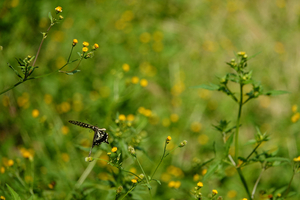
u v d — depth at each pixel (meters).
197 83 7.12
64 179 3.85
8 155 4.75
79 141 5.00
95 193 4.00
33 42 6.18
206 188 4.51
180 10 8.59
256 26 8.77
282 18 8.98
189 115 6.33
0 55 5.38
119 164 2.78
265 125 6.38
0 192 3.48
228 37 8.41
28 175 4.06
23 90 5.51
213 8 8.84
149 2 8.36
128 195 3.15
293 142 5.43
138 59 7.18
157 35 7.69
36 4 6.21
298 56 7.91
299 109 6.46
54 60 6.26
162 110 6.18
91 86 6.18
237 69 3.07
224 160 3.14
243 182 3.18
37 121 4.91
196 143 5.82
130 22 7.93
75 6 7.17
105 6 7.62
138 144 3.52
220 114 6.52
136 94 5.86
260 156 3.10
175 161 5.32
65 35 6.65
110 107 4.61
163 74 7.12
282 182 4.88
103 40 6.95
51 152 4.73
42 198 3.58
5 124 5.20
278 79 7.27
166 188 4.51
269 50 7.92
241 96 3.08
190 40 8.11
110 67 6.50
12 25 5.78
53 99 5.75
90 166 3.98
